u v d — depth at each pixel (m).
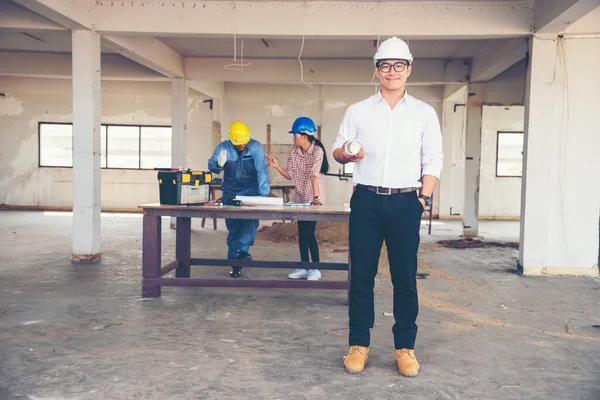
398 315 2.86
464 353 3.20
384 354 3.17
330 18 6.04
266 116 12.34
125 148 12.95
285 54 9.28
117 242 7.71
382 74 2.70
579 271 5.84
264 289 4.84
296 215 4.09
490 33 5.84
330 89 12.22
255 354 3.12
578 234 5.83
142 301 4.32
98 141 6.23
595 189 5.79
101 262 6.11
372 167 2.73
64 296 4.46
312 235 5.12
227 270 5.68
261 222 10.92
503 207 12.68
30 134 12.84
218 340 3.37
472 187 9.20
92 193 6.11
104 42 6.53
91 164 6.11
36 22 6.00
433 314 4.09
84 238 6.12
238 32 6.10
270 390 2.61
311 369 2.90
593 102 5.76
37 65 9.65
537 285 5.26
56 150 12.92
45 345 3.22
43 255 6.51
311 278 5.20
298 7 6.05
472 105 9.23
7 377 2.72
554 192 5.84
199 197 4.57
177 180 4.29
